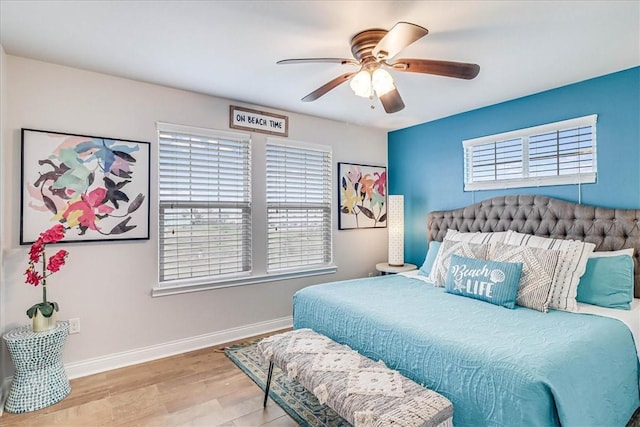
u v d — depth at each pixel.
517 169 3.23
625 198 2.56
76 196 2.51
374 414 1.37
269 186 3.52
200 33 2.03
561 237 2.82
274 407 2.12
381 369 1.75
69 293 2.50
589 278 2.34
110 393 2.29
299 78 2.72
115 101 2.67
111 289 2.67
